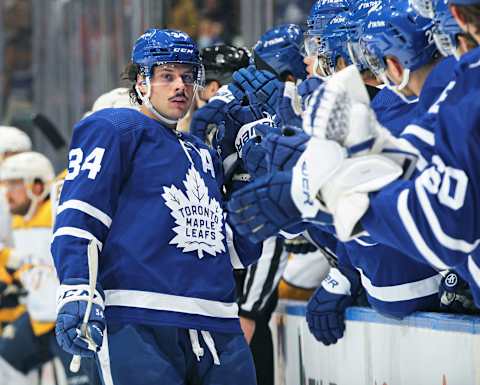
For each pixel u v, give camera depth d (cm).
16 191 1487
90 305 720
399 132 681
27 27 2672
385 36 620
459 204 509
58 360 1477
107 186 752
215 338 781
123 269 752
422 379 761
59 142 1897
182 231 766
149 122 786
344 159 538
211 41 1852
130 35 2148
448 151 516
